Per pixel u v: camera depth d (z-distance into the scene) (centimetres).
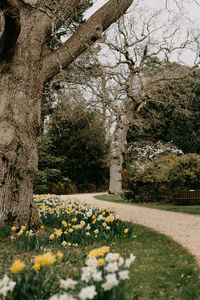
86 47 816
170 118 3086
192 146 2894
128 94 1340
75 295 294
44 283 280
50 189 2802
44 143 2661
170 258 490
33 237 525
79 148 3138
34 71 737
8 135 694
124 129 2641
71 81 1147
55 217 788
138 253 528
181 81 2216
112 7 836
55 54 796
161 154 2917
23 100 718
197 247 575
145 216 1132
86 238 588
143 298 312
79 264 415
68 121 2858
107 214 873
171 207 1492
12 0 560
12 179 694
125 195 1909
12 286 250
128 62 2103
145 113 2991
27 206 708
